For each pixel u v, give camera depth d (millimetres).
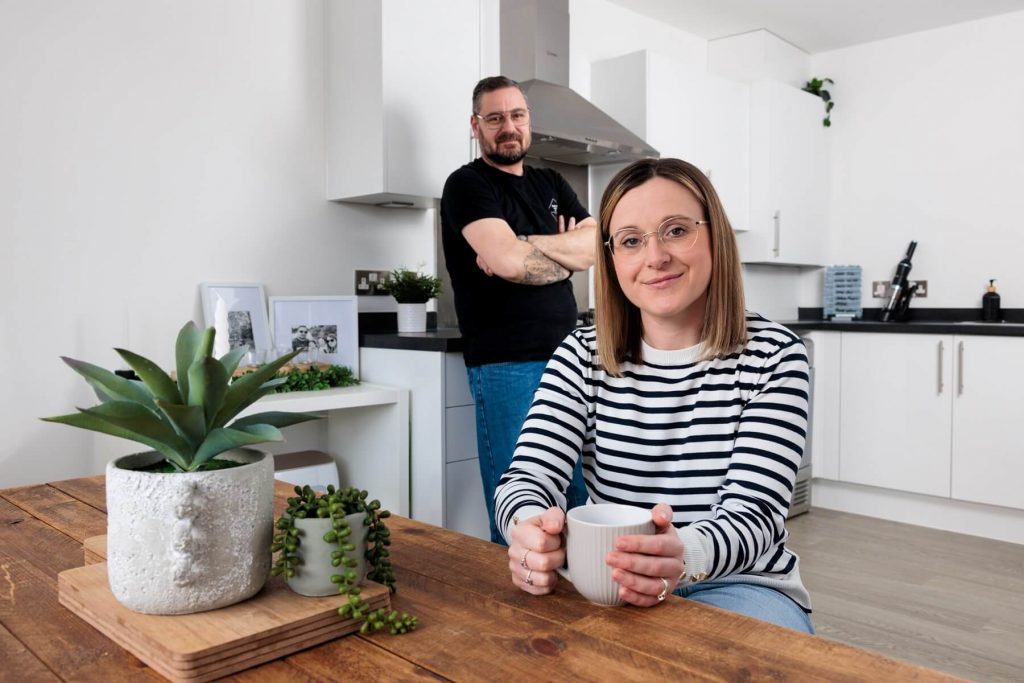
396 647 676
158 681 614
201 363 642
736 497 960
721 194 4000
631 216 1051
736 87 4090
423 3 2830
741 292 1066
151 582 663
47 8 2314
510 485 1015
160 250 2557
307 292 2918
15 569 891
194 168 2629
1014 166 4000
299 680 616
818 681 601
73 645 681
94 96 2410
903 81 4355
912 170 4336
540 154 3502
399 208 3182
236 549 687
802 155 4375
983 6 3918
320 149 2951
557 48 3295
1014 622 2502
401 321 3035
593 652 660
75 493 1282
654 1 3869
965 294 4168
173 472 699
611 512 825
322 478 2693
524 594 798
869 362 3861
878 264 4469
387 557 779
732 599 944
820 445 4043
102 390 742
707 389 1077
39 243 2314
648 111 3578
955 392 3584
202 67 2641
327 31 2945
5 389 2266
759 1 3867
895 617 2541
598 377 1151
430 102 2861
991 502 3486
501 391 2348
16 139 2268
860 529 3658
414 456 2715
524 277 2264
